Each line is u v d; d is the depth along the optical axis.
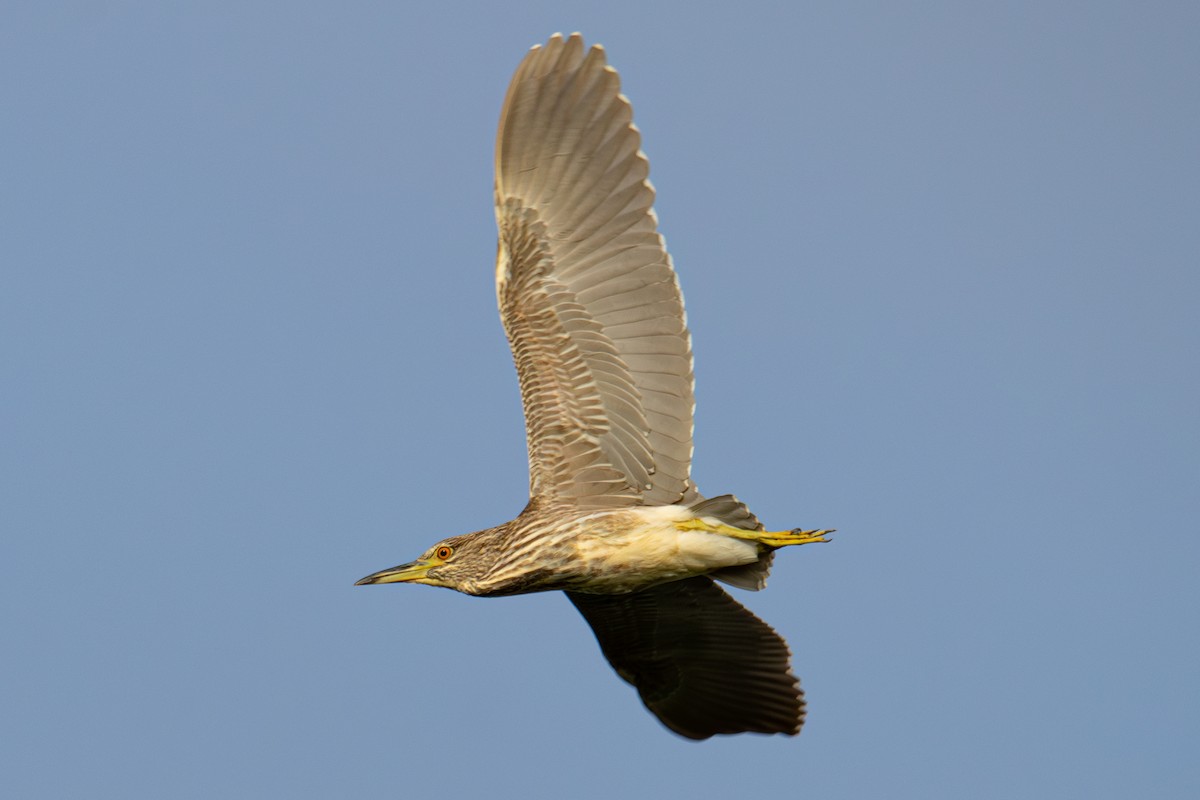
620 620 17.45
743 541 15.14
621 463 15.54
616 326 15.27
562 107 15.03
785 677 17.25
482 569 16.47
